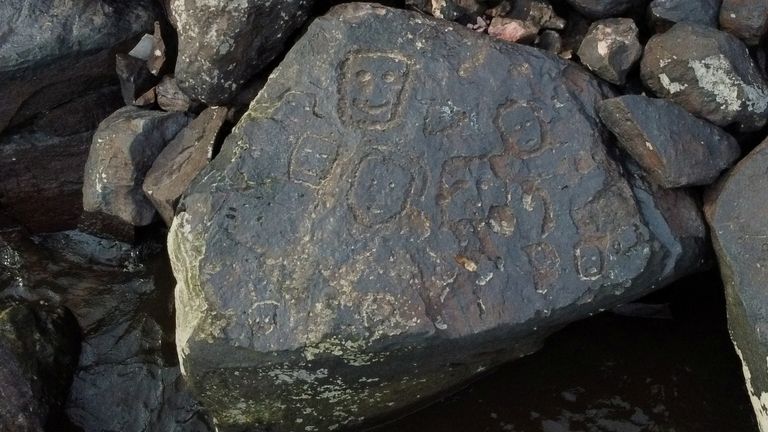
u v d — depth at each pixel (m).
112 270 4.37
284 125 3.53
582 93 3.57
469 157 3.43
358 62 3.56
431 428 3.84
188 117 4.20
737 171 3.37
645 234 3.36
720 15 3.59
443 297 3.25
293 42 3.95
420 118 3.46
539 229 3.37
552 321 3.36
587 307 3.37
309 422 3.67
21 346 3.79
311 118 3.52
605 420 3.79
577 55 3.77
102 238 4.44
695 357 3.86
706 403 3.75
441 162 3.41
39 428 3.66
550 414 3.83
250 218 3.39
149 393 3.96
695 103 3.49
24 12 4.16
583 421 3.80
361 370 3.36
